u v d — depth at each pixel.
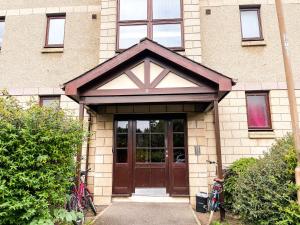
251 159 6.69
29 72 8.41
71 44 8.48
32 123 4.13
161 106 7.44
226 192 6.18
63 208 4.48
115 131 7.57
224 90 5.60
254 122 7.71
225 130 7.56
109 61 6.02
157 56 6.13
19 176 3.85
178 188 7.16
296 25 8.01
